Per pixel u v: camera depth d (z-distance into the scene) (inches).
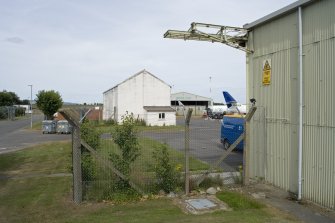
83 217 303.3
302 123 364.2
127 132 372.8
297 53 374.0
